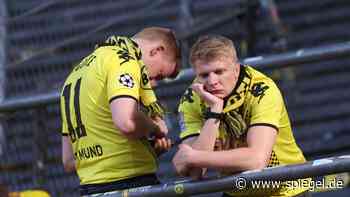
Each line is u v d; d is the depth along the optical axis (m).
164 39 11.48
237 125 11.10
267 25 21.80
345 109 26.69
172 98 23.44
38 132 17.80
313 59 14.69
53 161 18.92
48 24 27.69
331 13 30.77
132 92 10.71
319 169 9.88
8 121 20.81
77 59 25.34
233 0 28.41
